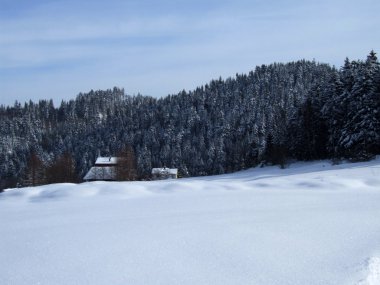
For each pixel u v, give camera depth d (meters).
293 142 51.66
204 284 6.86
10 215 14.47
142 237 10.00
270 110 106.50
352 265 7.76
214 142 97.31
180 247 9.03
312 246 9.06
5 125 177.25
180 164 87.44
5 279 7.23
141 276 7.24
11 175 95.31
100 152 114.94
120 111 183.50
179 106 151.25
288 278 7.13
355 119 40.94
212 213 13.36
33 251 9.02
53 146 136.38
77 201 17.77
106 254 8.60
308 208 14.09
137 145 112.19
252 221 11.75
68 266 7.86
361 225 11.09
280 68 166.38
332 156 47.12
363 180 22.61
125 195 19.33
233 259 8.15
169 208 14.84
